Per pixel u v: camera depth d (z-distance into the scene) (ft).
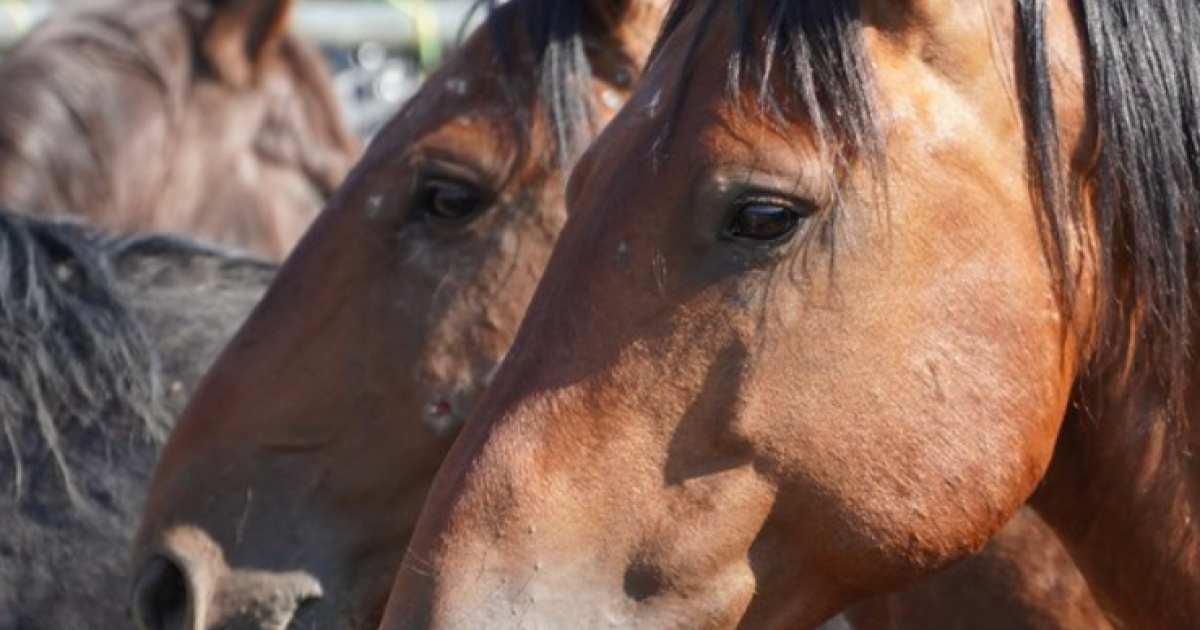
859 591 13.91
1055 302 14.12
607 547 13.44
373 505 17.44
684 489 13.53
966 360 13.70
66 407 20.33
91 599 19.45
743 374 13.53
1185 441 14.87
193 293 21.88
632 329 13.65
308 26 40.60
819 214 13.55
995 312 13.79
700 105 13.82
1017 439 13.84
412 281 17.52
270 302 17.85
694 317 13.61
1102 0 14.40
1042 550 17.44
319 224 17.87
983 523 13.83
